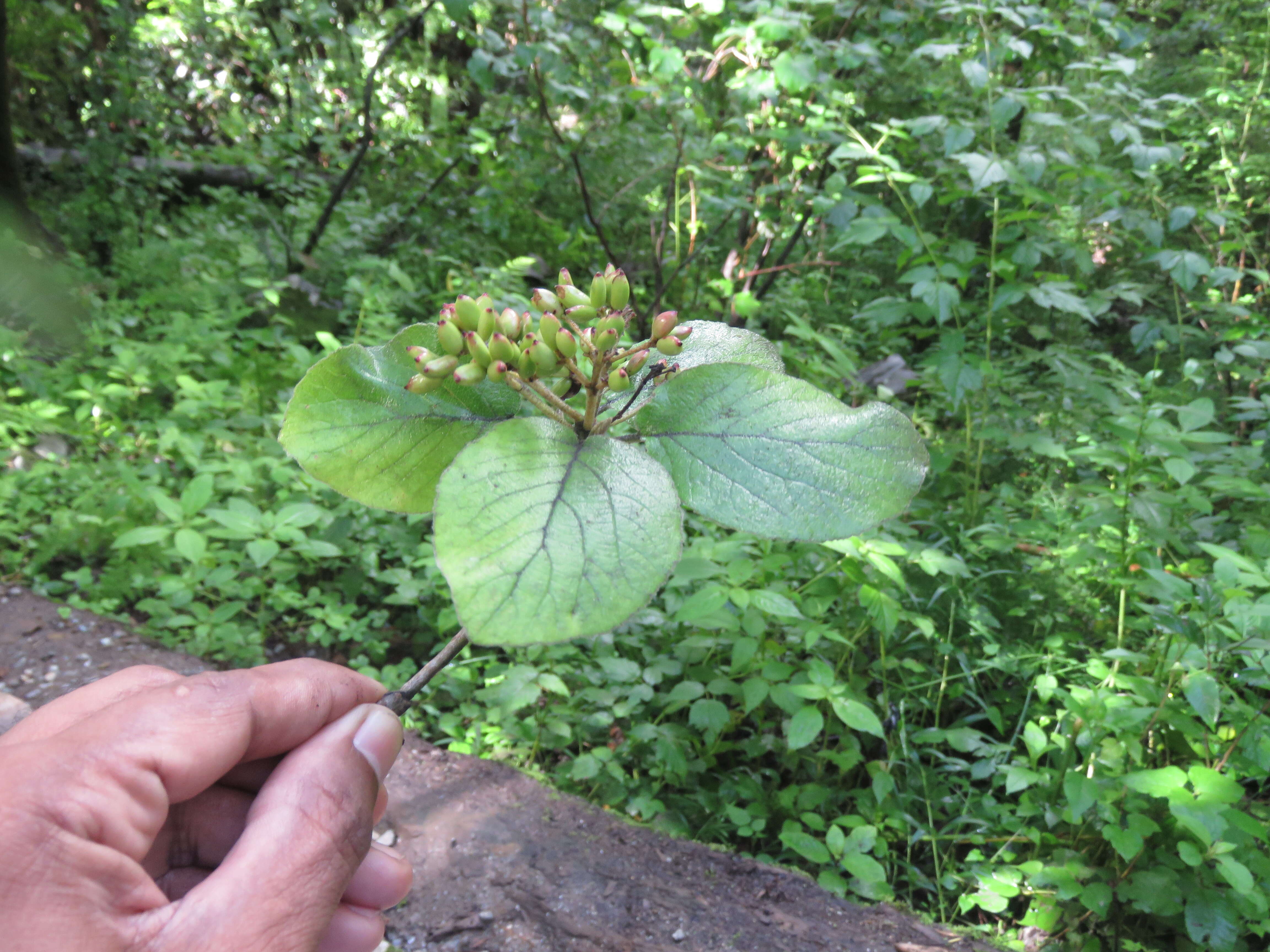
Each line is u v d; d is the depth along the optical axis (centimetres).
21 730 89
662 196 622
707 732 239
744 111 466
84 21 777
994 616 292
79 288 485
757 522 61
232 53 885
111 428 382
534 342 63
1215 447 346
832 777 260
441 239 650
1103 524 286
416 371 73
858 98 488
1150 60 679
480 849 214
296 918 81
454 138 709
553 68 466
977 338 409
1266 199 554
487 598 52
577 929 192
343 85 796
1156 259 393
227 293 502
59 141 725
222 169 766
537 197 685
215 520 296
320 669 97
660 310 521
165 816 81
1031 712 272
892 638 282
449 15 407
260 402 421
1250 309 499
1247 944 221
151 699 84
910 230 354
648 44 425
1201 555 327
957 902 227
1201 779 198
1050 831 239
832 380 385
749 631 233
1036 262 352
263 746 92
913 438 62
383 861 105
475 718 273
